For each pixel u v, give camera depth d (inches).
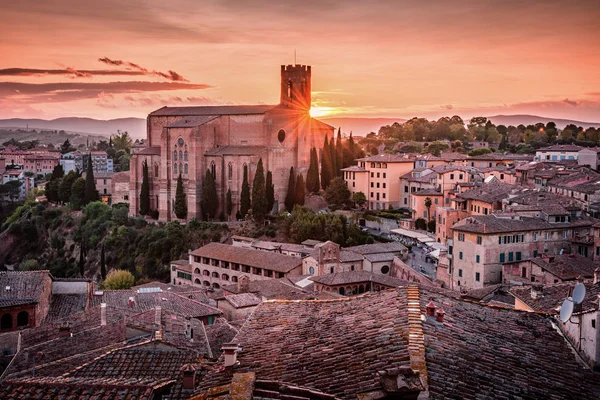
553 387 1045.2
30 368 2012.8
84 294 3380.9
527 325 1346.0
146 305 3282.5
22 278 3075.8
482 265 5044.3
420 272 6102.4
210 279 7135.8
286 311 1430.9
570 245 5324.8
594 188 6550.2
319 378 1014.4
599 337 1418.6
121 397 1162.6
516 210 5561.0
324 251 6077.8
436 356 1008.2
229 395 900.6
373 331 1140.5
